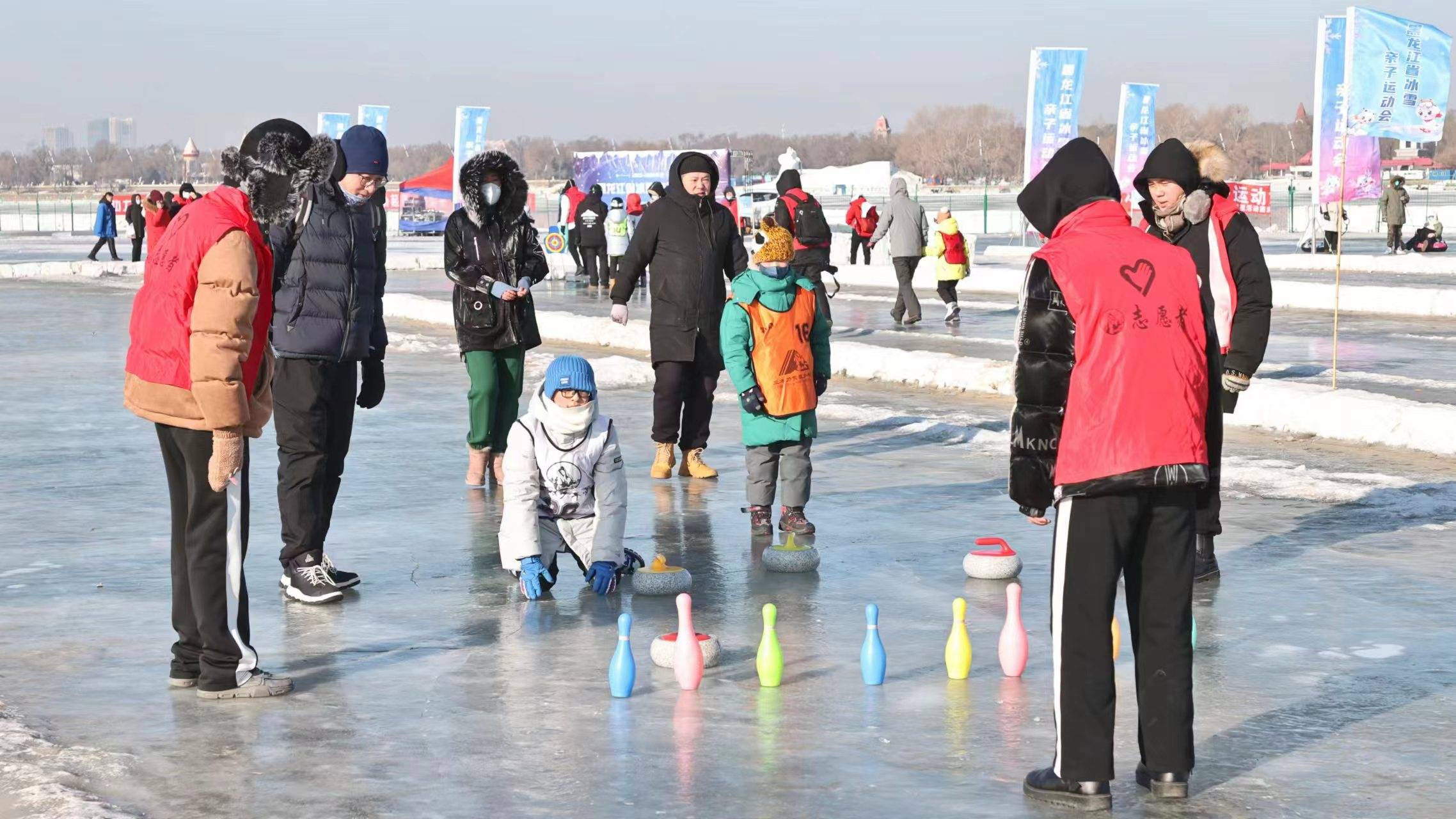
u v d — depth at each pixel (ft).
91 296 100.94
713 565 26.68
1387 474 33.99
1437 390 48.08
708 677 19.84
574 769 16.24
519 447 23.99
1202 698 18.78
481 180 32.86
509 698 18.92
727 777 15.93
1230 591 24.32
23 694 19.16
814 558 26.22
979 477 35.24
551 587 25.00
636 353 63.26
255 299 17.69
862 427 43.57
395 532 29.60
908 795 15.37
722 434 42.52
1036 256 15.24
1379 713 18.13
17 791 15.42
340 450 24.77
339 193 23.89
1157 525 15.16
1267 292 25.04
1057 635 15.08
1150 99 120.88
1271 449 37.78
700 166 34.27
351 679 19.81
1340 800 15.23
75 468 37.04
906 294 74.38
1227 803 15.16
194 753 16.83
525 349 34.14
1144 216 25.23
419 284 111.34
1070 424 14.94
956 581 25.30
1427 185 296.30
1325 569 25.73
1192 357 14.98
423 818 14.84
